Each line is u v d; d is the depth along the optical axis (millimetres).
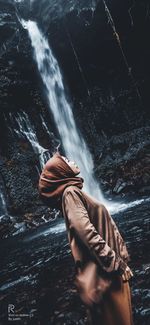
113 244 2477
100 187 17781
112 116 20781
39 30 18875
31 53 18953
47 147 19344
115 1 16859
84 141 20688
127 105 20625
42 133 19469
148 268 5012
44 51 19312
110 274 2320
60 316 4324
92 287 2311
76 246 2355
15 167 17641
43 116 19781
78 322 4004
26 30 19000
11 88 18422
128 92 20531
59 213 15766
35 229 14297
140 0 16922
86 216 2342
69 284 5438
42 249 9227
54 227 12922
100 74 20688
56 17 17984
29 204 16844
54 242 9680
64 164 2561
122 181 16406
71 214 2340
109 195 16719
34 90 19469
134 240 6957
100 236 2332
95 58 19984
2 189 16906
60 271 6414
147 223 8219
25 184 17375
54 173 2543
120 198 15320
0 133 18016
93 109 21031
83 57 19938
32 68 19172
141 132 18672
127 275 2383
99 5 17031
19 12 19219
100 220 2516
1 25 18266
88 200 2510
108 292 2303
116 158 18531
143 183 15570
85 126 20906
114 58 19969
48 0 18359
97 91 21000
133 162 16422
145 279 4660
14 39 18656
